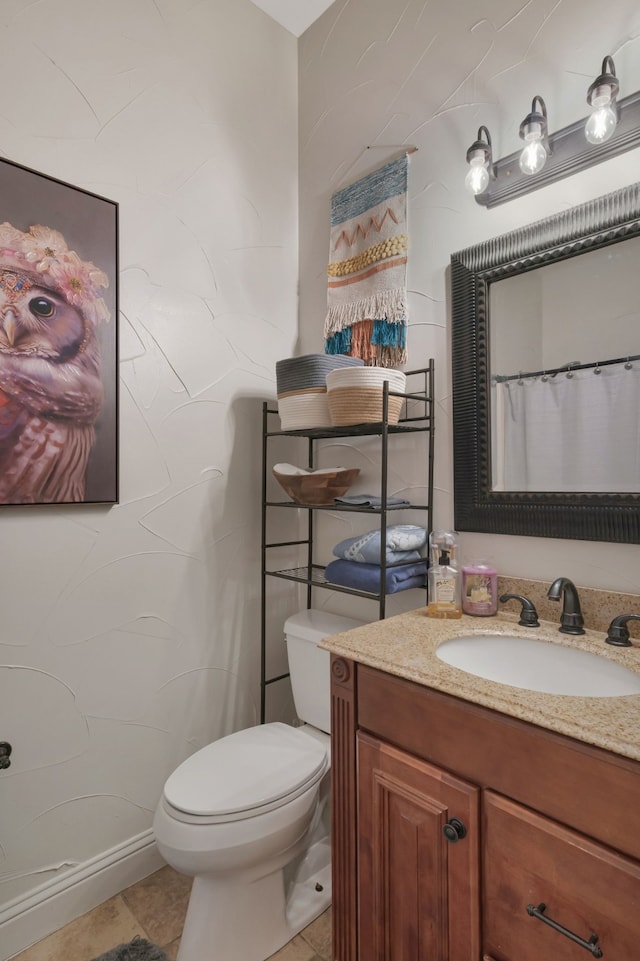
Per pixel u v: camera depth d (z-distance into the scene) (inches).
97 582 54.2
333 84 70.8
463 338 53.5
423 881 34.3
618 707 29.0
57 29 51.4
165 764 60.1
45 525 50.4
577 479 44.9
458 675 33.9
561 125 46.6
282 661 73.1
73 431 51.4
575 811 27.2
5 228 47.1
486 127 51.4
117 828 55.6
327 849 57.7
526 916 29.1
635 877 24.7
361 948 39.0
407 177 60.7
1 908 47.2
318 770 48.9
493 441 50.9
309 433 64.1
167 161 60.5
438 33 57.7
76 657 52.6
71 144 52.2
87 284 52.7
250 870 44.6
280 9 71.8
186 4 62.9
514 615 48.3
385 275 62.2
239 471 68.0
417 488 59.2
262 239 71.3
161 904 53.4
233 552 67.2
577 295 45.0
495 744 30.7
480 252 51.7
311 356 58.7
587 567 44.7
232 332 67.3
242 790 45.0
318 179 73.0
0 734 47.4
